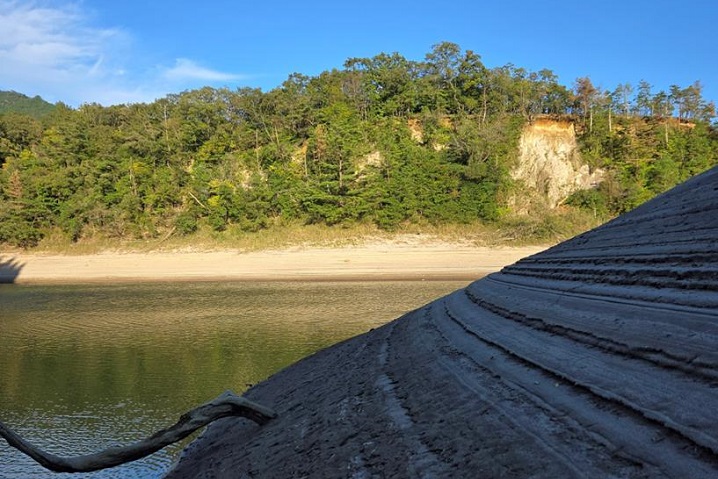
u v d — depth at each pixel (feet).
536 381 12.16
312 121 202.80
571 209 176.04
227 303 94.02
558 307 17.43
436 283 114.42
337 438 14.48
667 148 197.06
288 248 157.48
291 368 33.78
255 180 181.47
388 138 185.98
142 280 136.26
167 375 48.83
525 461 8.71
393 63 216.54
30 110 520.42
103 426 36.11
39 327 77.20
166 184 184.96
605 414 9.25
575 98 203.72
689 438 7.44
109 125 236.22
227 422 25.31
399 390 16.39
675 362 9.89
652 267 16.65
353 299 93.71
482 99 202.18
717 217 19.43
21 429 35.86
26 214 183.73
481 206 167.53
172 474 21.13
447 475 9.55
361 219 169.27
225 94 213.05
